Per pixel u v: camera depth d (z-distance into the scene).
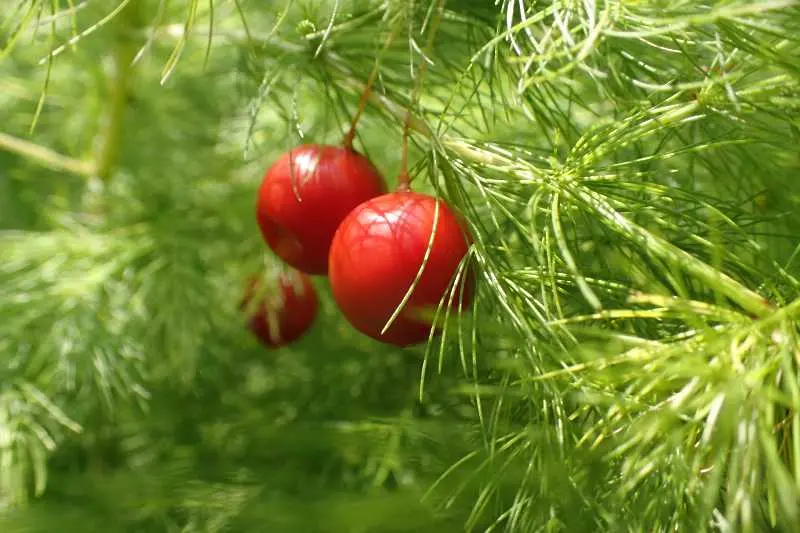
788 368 0.12
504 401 0.14
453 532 0.15
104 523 0.16
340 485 0.17
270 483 0.17
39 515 0.16
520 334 0.14
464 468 0.15
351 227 0.14
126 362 0.18
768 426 0.12
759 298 0.13
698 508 0.13
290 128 0.16
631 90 0.15
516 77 0.15
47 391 0.18
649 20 0.13
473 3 0.15
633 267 0.13
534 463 0.14
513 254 0.15
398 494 0.15
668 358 0.13
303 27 0.15
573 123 0.16
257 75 0.17
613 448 0.14
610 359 0.13
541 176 0.14
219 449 0.18
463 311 0.14
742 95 0.14
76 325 0.18
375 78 0.15
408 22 0.15
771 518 0.12
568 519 0.13
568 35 0.13
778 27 0.14
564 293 0.14
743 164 0.15
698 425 0.13
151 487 0.17
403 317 0.14
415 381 0.18
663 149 0.16
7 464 0.17
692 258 0.13
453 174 0.14
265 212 0.14
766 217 0.14
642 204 0.14
